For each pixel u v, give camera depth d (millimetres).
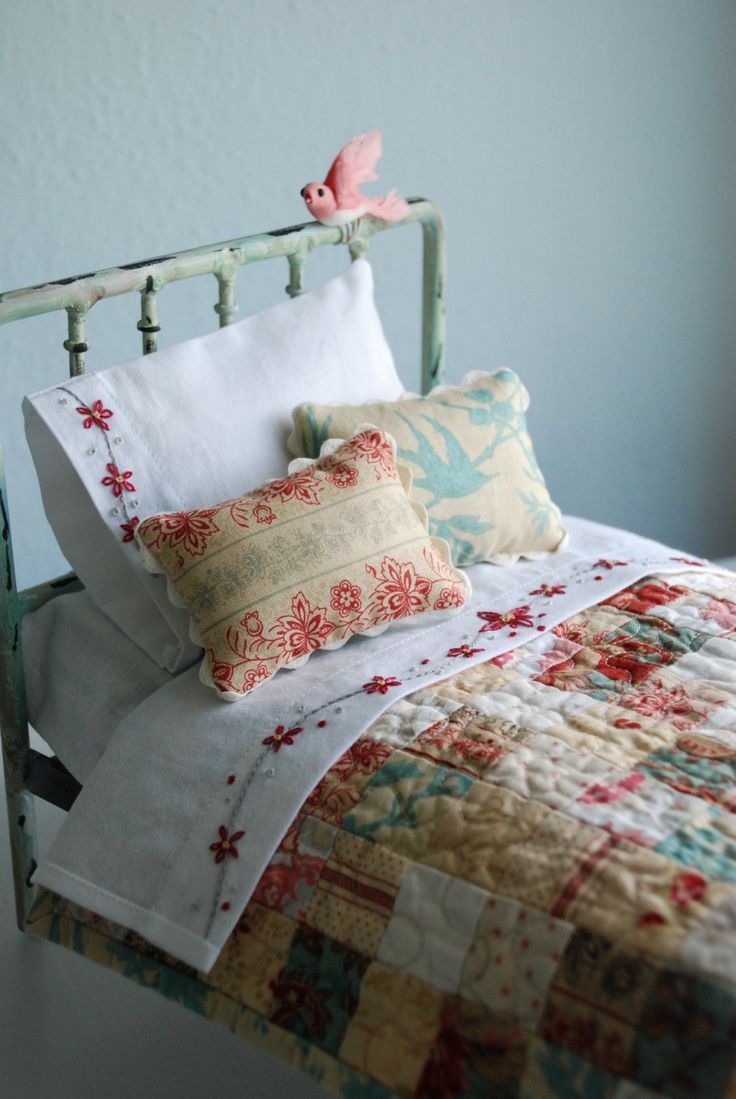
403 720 1362
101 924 1382
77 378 1564
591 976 1066
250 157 2244
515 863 1155
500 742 1307
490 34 2342
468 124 2396
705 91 2521
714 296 2703
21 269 2123
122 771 1413
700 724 1343
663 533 2906
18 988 1647
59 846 1410
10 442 2211
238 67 2174
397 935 1174
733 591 1654
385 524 1526
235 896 1273
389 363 1851
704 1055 999
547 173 2490
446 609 1571
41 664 1612
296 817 1286
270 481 1537
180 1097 1475
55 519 1576
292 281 1878
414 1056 1130
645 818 1185
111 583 1573
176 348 1648
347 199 1858
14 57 1993
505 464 1737
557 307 2613
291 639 1447
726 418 2828
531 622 1568
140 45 2082
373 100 2309
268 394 1681
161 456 1568
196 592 1435
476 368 2604
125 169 2145
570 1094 1048
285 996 1220
